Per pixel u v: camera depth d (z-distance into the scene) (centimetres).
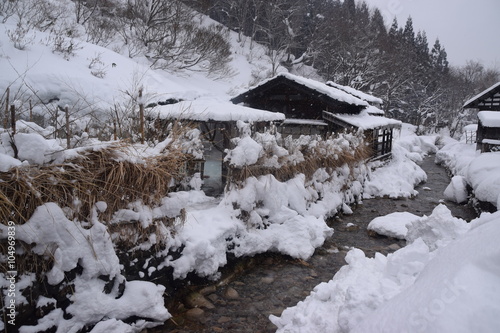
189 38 2469
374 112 1969
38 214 286
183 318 418
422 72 4469
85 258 320
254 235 574
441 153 2395
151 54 2345
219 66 2753
